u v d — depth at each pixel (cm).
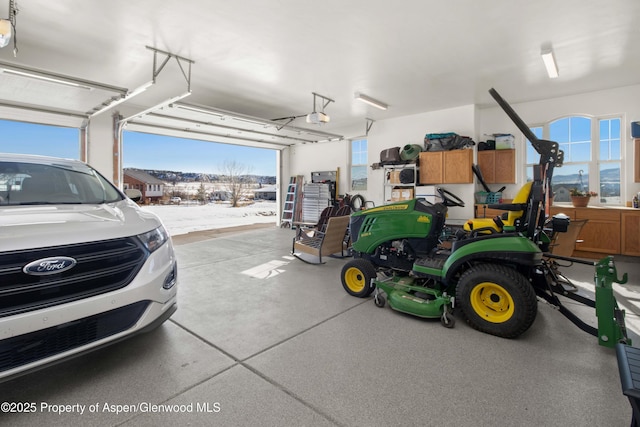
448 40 396
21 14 335
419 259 325
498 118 696
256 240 768
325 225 595
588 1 314
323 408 173
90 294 178
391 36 387
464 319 292
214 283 413
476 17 344
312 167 1037
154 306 208
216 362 219
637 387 106
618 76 520
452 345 243
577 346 242
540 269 277
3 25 277
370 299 350
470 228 387
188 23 358
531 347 240
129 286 194
